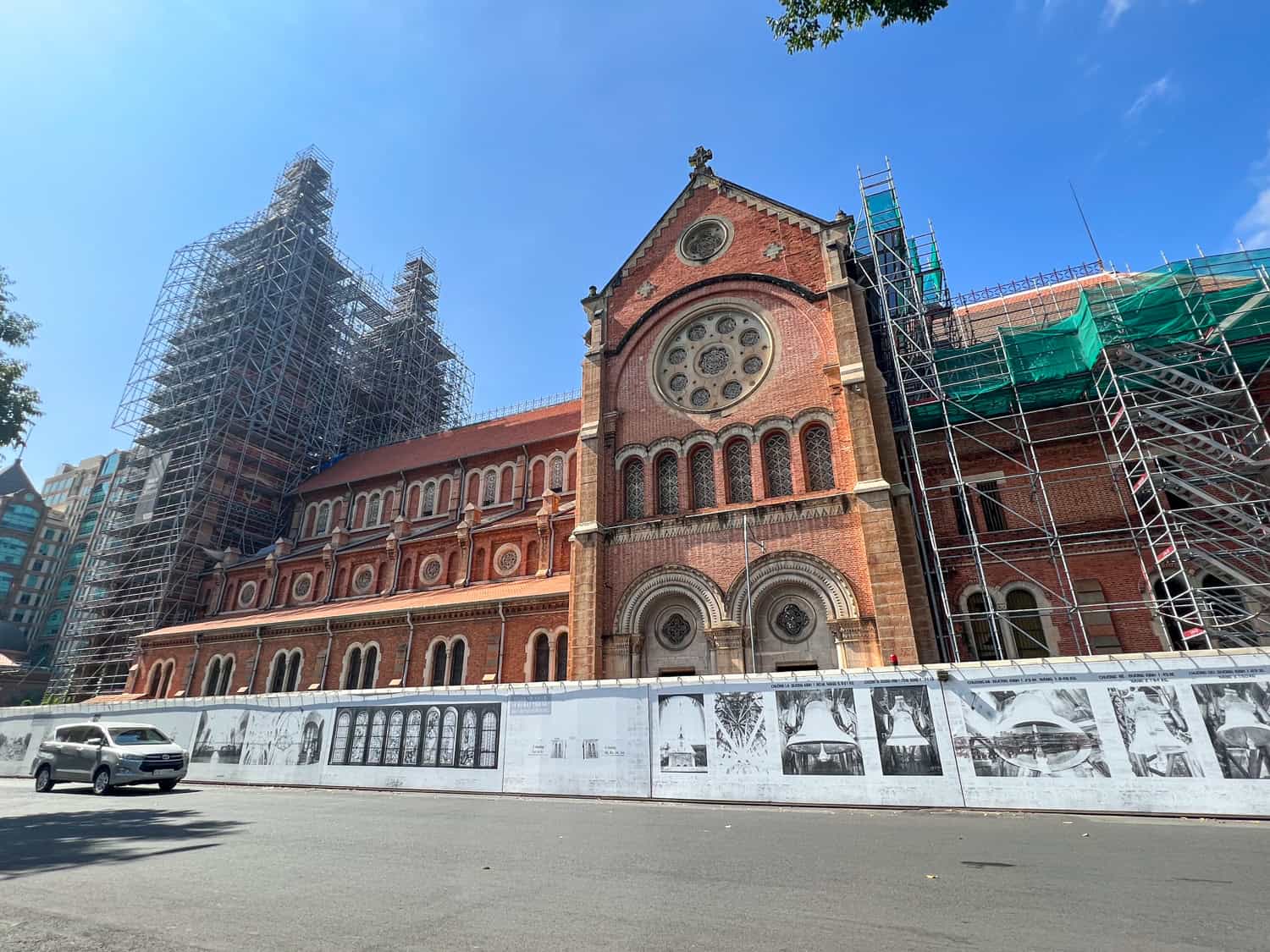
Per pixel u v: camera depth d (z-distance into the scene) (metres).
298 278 58.72
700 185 30.62
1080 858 8.85
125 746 19.97
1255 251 23.09
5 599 101.25
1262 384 22.16
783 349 25.94
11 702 72.75
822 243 26.41
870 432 22.62
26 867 8.55
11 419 22.03
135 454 55.00
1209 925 5.82
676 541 24.81
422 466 44.53
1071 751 14.09
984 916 6.14
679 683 17.56
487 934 5.60
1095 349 23.05
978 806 14.34
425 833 11.37
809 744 15.96
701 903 6.60
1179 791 13.24
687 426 26.75
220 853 9.43
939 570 21.12
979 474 25.12
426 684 30.81
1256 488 20.88
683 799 16.55
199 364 54.34
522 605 29.69
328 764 21.47
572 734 18.30
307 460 56.62
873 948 5.22
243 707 23.91
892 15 10.81
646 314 29.20
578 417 41.62
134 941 5.45
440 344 70.00
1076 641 21.59
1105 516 22.72
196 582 46.59
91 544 76.12
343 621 34.34
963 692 15.14
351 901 6.71
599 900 6.71
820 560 22.27
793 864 8.50
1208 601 19.31
